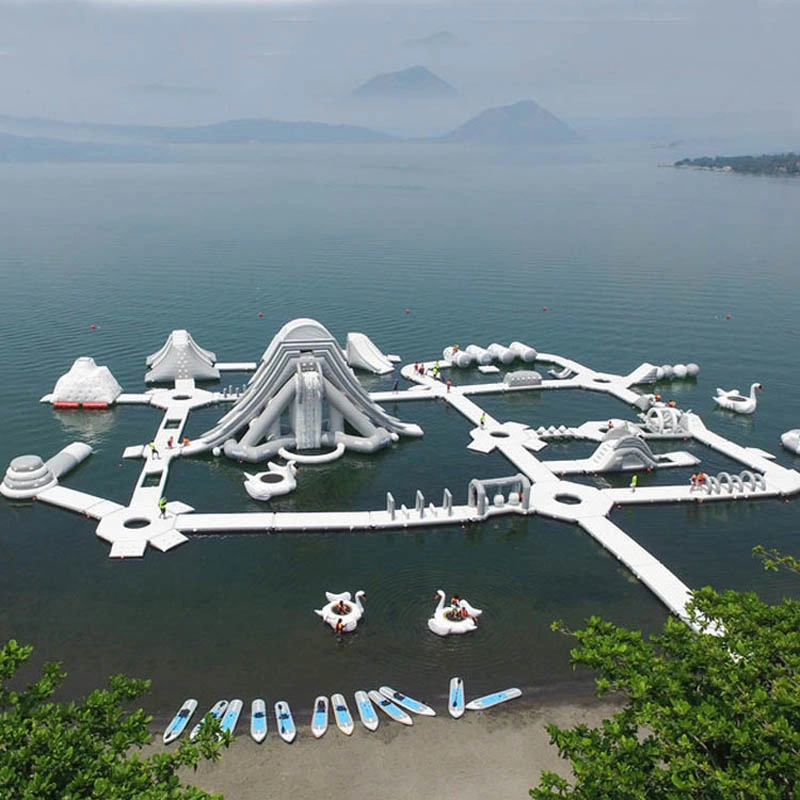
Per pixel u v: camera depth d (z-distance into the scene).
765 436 91.50
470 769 40.62
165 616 54.16
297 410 81.00
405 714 44.44
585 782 27.20
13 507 69.88
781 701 26.83
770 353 124.31
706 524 69.44
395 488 75.31
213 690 46.62
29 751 26.80
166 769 27.94
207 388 103.56
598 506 71.12
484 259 199.50
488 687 47.34
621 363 119.69
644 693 28.52
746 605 33.66
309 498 72.56
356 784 39.44
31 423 89.75
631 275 179.50
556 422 94.62
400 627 53.38
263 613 54.78
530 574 60.78
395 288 166.62
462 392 103.62
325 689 46.94
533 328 137.75
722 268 187.75
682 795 25.38
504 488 74.25
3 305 145.62
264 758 41.03
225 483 75.56
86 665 48.75
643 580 59.41
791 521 70.38
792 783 25.48
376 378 111.44
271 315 143.75
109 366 112.00
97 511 68.19
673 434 88.94
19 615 53.91
